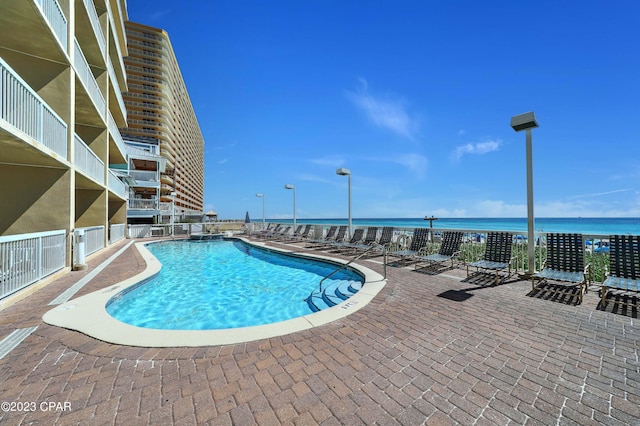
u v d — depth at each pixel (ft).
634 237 14.60
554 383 7.33
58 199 23.41
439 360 8.63
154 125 208.85
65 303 14.60
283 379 7.63
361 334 10.65
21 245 15.81
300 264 33.65
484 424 5.83
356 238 37.09
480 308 13.57
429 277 20.48
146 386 7.31
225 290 23.71
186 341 10.01
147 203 78.54
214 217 143.43
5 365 8.42
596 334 10.38
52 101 23.61
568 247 16.75
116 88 46.50
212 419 6.01
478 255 25.07
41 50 22.97
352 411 6.28
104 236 37.47
